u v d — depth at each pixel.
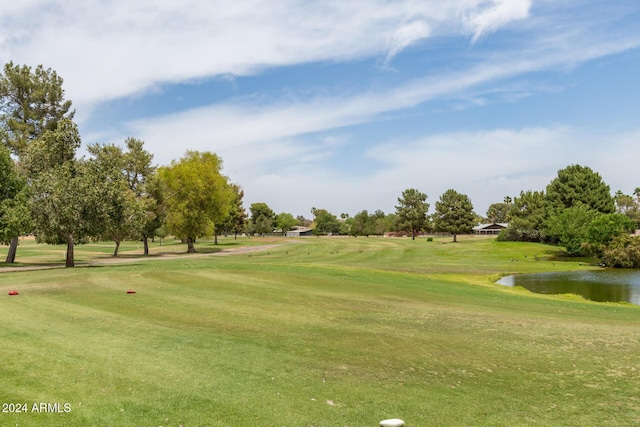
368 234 149.38
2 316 12.23
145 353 9.01
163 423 5.90
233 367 8.35
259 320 12.73
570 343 11.12
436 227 94.81
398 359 9.31
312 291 18.64
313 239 107.94
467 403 7.08
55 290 17.38
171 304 14.78
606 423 6.46
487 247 69.38
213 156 68.25
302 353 9.49
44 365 7.95
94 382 7.24
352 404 6.84
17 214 29.11
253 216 159.38
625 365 9.31
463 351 10.09
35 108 45.62
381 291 19.97
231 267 27.23
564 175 81.19
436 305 16.78
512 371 8.78
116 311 13.42
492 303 18.56
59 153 33.56
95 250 71.38
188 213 61.53
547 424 6.39
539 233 77.19
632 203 127.00
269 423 6.04
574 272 44.47
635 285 35.31
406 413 6.58
